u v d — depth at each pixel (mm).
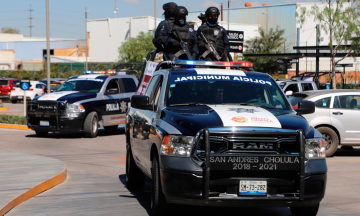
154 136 7184
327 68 79312
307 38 85500
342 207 8195
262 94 7980
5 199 7891
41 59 106375
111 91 20109
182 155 6422
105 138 19422
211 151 6293
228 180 6238
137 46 65062
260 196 6273
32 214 7480
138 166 8914
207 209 7953
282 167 6242
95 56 88750
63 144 17266
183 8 11242
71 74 69438
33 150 15523
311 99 15094
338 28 33500
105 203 8258
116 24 86562
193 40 11445
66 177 10758
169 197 6473
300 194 6285
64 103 18672
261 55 33719
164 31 11281
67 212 7605
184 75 8148
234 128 6305
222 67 9234
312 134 6664
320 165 6578
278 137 6348
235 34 40594
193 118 6645
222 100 7785
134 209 7809
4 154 13141
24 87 25516
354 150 17141
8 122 24172
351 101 15094
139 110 9133
